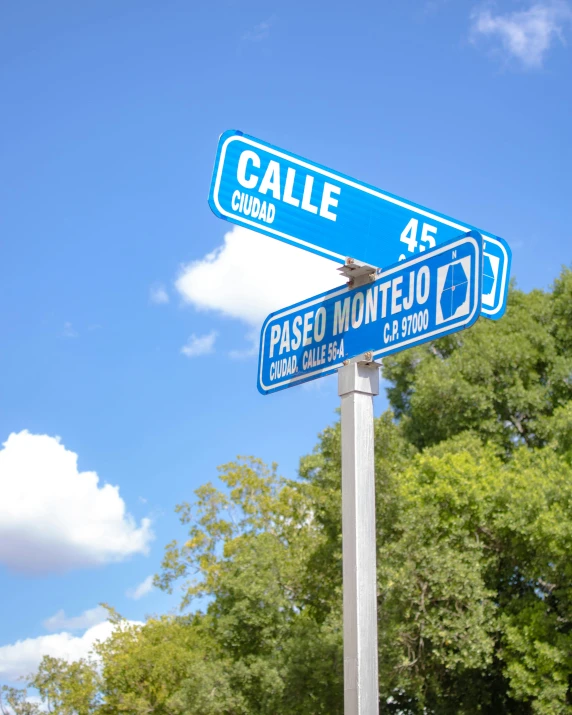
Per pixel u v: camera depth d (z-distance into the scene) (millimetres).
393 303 4355
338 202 4621
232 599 19578
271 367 4957
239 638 18891
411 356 30266
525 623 18469
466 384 26422
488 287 4984
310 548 20031
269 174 4430
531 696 19203
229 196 4281
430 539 19391
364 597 3785
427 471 21438
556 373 27000
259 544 20047
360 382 4281
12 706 26000
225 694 17500
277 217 4410
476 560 19156
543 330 28266
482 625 18688
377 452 19453
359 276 4590
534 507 19094
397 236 4777
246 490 27859
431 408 27375
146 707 20750
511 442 26750
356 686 3652
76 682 23094
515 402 26406
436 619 18047
